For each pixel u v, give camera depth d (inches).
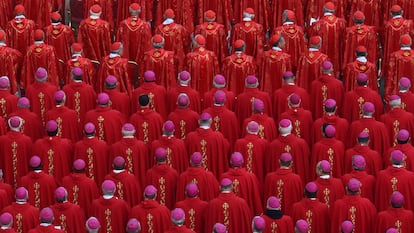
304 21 2684.5
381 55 2598.4
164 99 2359.7
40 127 2310.5
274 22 2659.9
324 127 2166.6
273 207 1977.1
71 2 2746.1
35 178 2123.5
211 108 2277.3
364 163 2084.2
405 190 2075.5
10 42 2571.4
